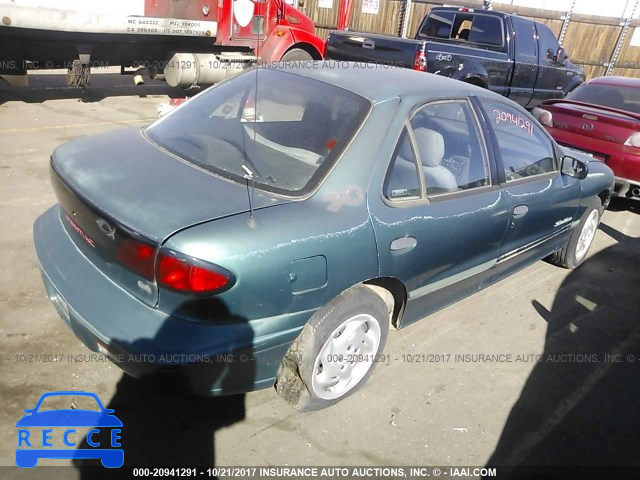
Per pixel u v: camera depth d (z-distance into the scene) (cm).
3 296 338
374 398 296
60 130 683
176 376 216
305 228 234
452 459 262
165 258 210
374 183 262
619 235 584
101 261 240
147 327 217
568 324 394
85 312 230
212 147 275
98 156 271
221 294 214
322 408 280
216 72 882
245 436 260
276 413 276
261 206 235
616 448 282
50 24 683
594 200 462
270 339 235
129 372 224
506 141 354
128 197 232
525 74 952
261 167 259
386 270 270
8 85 901
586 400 316
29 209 454
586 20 1661
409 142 283
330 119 275
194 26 820
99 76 1087
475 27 934
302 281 236
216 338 218
